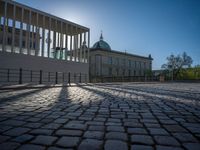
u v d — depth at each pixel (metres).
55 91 10.06
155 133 2.61
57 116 3.69
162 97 7.39
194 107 4.96
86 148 2.03
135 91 10.47
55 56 26.45
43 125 2.99
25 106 4.92
